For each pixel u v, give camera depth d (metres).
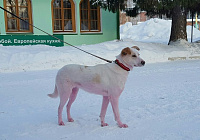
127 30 39.69
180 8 16.27
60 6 17.98
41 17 17.22
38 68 11.67
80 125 4.59
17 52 12.97
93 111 5.41
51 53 12.87
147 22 39.56
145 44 16.44
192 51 15.70
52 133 4.22
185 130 4.15
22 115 5.25
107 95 4.36
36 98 6.63
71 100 4.79
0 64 11.39
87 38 18.77
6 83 8.52
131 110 5.34
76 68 4.48
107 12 19.22
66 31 18.30
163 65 12.25
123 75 4.26
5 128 4.49
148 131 4.16
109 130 4.29
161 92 6.88
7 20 16.50
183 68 11.08
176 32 16.72
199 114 4.96
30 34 16.95
